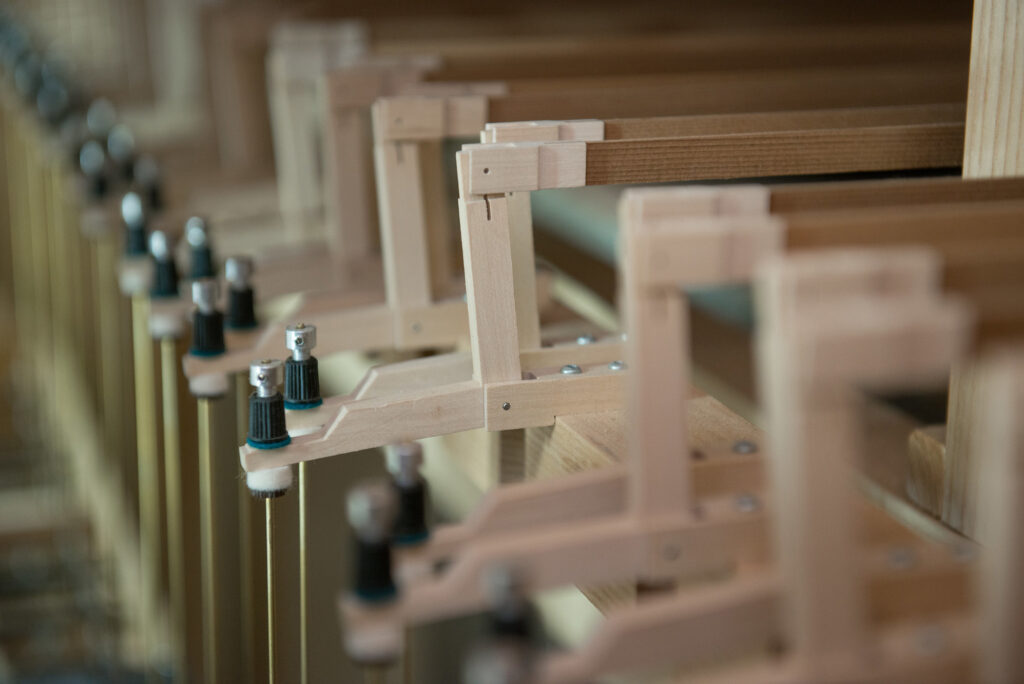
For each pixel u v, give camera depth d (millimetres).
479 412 709
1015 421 393
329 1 1896
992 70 700
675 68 1223
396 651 460
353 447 679
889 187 559
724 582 502
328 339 849
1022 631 403
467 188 686
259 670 1269
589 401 725
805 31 1443
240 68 1871
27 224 2264
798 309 409
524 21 1928
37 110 1904
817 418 409
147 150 2051
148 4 2719
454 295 930
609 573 492
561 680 427
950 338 406
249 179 1813
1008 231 486
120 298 1534
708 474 564
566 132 716
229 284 848
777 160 719
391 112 839
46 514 2037
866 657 428
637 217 484
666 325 485
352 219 1102
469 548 515
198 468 1267
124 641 1588
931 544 510
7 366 2578
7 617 1706
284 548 1222
